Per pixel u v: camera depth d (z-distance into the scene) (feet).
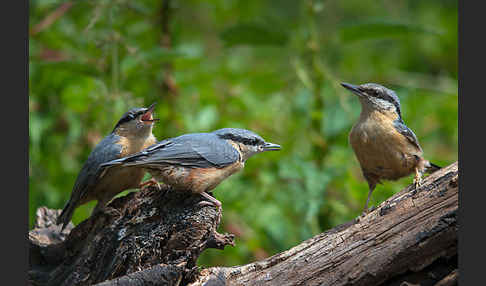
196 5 48.91
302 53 39.55
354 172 39.01
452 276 22.82
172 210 26.55
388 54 56.85
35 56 39.17
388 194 34.35
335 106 41.14
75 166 39.75
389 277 23.82
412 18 57.31
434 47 56.90
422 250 23.24
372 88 29.01
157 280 23.62
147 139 32.22
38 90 40.24
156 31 42.55
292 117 42.22
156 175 27.66
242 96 43.32
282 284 24.09
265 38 39.14
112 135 31.48
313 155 38.58
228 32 38.75
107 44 35.32
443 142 46.42
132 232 26.27
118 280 23.21
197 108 41.34
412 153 28.35
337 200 36.50
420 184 25.17
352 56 53.31
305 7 39.65
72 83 40.60
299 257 24.62
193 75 42.50
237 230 36.94
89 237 27.94
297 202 35.88
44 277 28.07
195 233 25.18
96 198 31.60
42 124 39.34
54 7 41.14
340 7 56.13
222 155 28.02
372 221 24.68
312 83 38.86
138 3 42.86
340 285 23.68
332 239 24.76
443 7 58.80
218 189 37.86
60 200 38.06
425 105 44.80
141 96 39.96
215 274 24.68
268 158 38.55
